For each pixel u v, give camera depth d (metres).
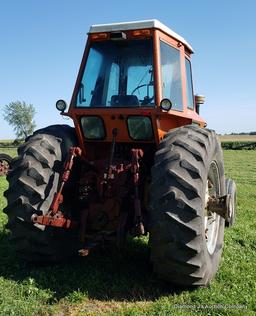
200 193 4.09
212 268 4.59
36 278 4.59
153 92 4.73
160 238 4.05
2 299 4.02
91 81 5.04
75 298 4.11
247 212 9.15
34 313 3.83
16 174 4.70
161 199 4.06
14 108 99.38
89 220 4.65
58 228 4.79
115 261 5.20
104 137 4.99
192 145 4.27
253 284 4.66
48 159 4.71
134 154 4.42
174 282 4.30
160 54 4.80
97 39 5.02
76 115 4.96
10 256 5.31
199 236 4.07
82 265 5.04
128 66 4.90
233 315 3.89
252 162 28.53
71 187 4.89
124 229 4.47
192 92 6.11
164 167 4.14
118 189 4.70
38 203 4.60
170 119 5.05
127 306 4.00
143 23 4.75
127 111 4.68
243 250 6.03
